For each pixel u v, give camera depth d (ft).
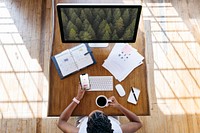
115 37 6.73
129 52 7.25
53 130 8.73
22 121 8.80
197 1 10.60
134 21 6.26
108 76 6.98
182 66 9.66
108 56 7.20
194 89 9.36
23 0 10.36
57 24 7.57
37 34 9.93
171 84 9.41
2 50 9.64
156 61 9.71
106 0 7.61
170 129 8.85
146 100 6.81
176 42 10.00
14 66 9.45
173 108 9.10
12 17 10.11
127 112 6.53
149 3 10.53
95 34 6.64
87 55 7.18
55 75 6.98
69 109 6.52
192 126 8.90
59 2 7.75
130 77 7.00
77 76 6.99
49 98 6.77
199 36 10.10
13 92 9.12
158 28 10.18
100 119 5.59
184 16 10.37
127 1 7.55
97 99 6.72
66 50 7.24
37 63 9.54
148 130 8.81
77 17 6.15
